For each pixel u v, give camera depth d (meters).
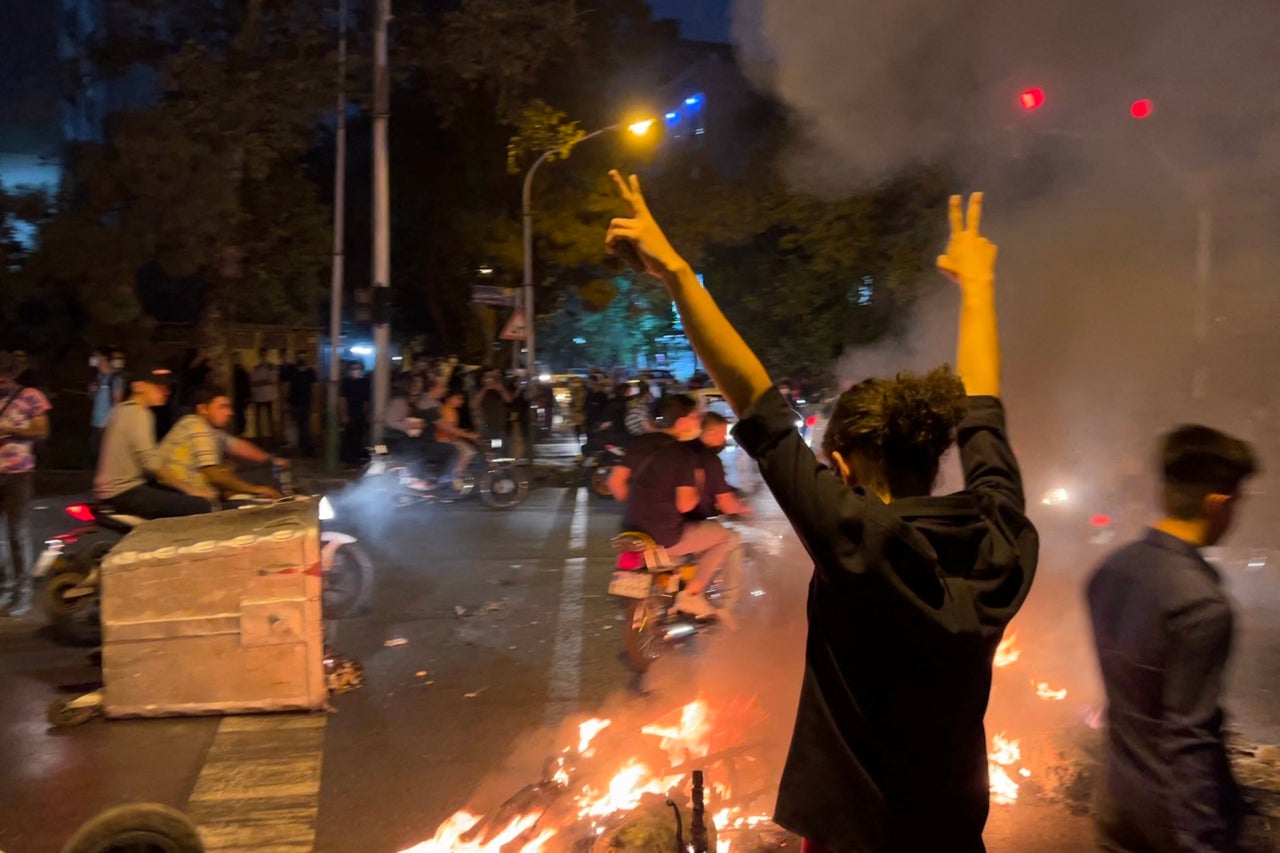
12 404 9.02
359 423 21.77
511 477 16.08
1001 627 2.12
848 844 2.15
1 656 7.85
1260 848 2.67
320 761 5.81
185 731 6.29
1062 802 5.12
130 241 21.39
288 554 6.50
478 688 7.04
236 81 21.44
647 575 7.03
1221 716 2.62
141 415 8.06
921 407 2.24
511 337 23.92
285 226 27.22
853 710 2.14
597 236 30.53
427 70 24.39
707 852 3.36
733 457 21.34
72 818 5.14
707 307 2.15
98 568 7.91
